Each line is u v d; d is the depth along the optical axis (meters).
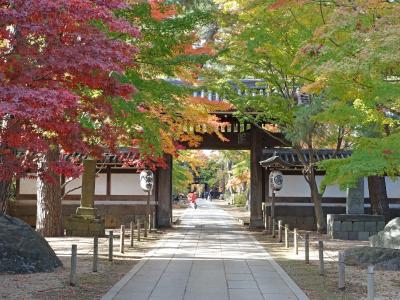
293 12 13.30
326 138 21.58
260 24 15.20
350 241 19.42
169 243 18.41
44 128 7.32
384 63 8.65
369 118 11.04
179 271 12.02
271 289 9.92
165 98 12.58
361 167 8.89
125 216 25.73
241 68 18.97
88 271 11.71
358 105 10.80
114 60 7.66
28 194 25.42
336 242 18.98
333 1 9.73
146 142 13.46
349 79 9.65
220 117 24.70
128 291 9.62
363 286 10.23
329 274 11.69
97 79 7.81
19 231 11.55
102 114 9.60
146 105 13.28
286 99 18.95
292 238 20.27
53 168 8.25
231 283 10.55
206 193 91.19
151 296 9.19
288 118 19.41
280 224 19.33
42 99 6.02
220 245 17.84
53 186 19.89
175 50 12.77
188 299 8.98
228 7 17.42
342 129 20.67
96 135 9.59
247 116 21.47
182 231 23.84
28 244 11.43
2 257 10.99
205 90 18.34
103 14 7.21
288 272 12.00
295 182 25.38
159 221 25.73
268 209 25.22
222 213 42.84
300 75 14.18
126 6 7.76
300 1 10.50
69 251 15.35
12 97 6.07
